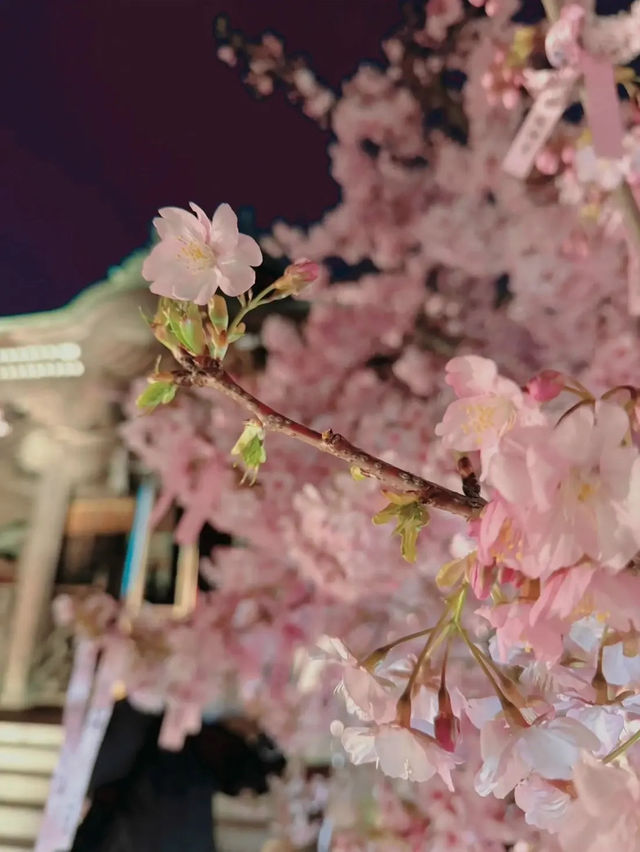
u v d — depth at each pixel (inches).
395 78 144.5
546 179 127.6
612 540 21.0
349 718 134.0
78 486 273.7
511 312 139.3
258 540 144.1
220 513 149.7
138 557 257.0
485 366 24.0
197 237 29.5
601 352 117.2
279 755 144.4
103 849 115.3
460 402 24.5
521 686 31.3
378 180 157.3
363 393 156.1
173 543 257.4
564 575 21.6
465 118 137.1
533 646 23.1
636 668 31.4
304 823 142.7
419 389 142.0
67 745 186.5
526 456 21.5
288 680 137.9
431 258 151.3
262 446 29.7
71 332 263.3
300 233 160.9
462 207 134.3
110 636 140.6
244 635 139.6
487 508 23.4
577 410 21.6
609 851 21.6
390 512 28.9
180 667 133.7
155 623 143.0
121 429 167.2
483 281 154.9
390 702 28.3
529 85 50.0
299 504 124.1
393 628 131.6
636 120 51.6
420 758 26.1
